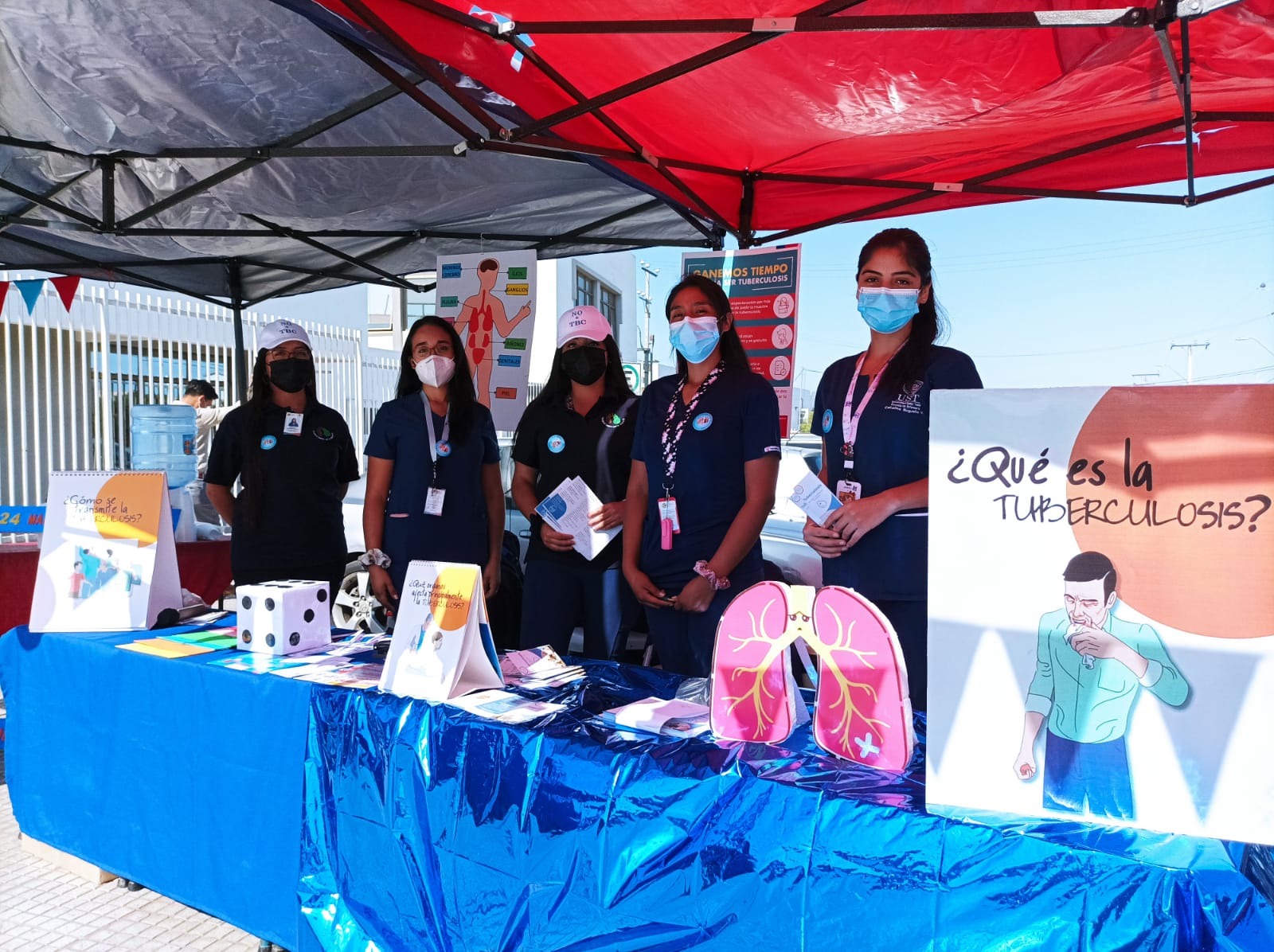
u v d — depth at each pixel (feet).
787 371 14.49
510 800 4.98
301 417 10.32
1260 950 3.01
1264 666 3.29
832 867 3.87
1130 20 6.63
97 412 23.84
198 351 26.73
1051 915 3.34
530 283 16.62
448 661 5.79
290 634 7.08
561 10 8.21
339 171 13.48
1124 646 3.51
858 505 6.30
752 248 14.47
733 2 8.04
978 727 3.73
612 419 9.38
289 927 6.06
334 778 5.88
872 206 14.53
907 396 6.52
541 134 10.57
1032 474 3.68
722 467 7.37
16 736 8.27
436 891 5.30
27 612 12.10
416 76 10.32
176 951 6.93
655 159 12.01
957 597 3.79
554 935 4.75
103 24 9.11
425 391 9.86
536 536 9.44
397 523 9.60
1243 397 3.36
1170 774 3.42
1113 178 12.85
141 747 7.13
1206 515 3.39
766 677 4.85
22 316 22.27
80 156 12.73
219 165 13.03
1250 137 11.50
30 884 7.98
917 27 7.02
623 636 9.34
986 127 11.30
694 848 4.29
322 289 21.01
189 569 13.66
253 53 9.80
